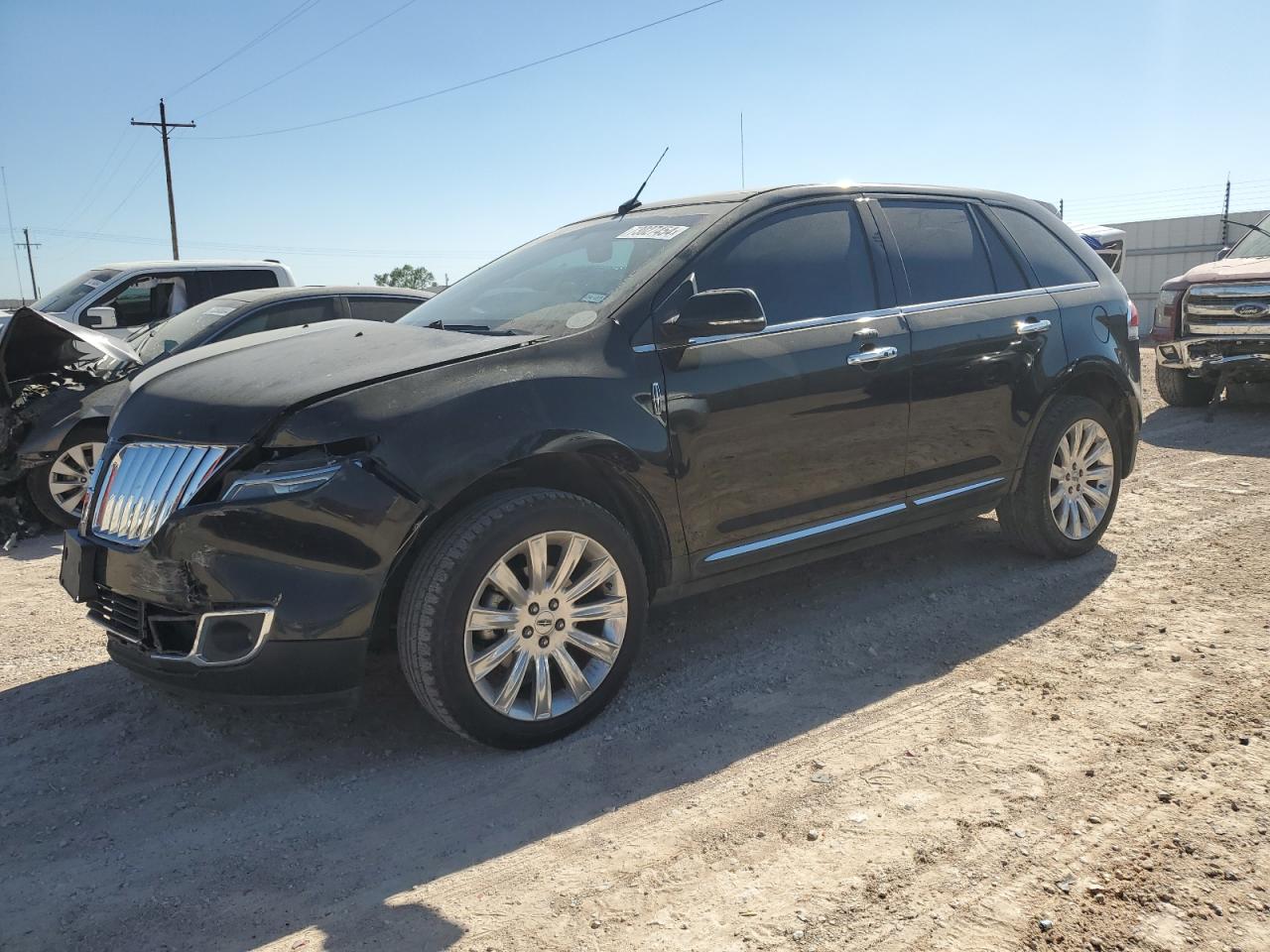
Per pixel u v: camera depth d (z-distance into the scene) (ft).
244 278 34.06
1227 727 10.87
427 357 11.10
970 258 15.81
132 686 13.16
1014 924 7.79
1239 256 33.91
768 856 8.87
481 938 7.93
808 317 13.44
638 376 11.75
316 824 9.75
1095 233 55.72
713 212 13.51
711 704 12.12
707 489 12.32
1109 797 9.55
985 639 13.83
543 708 11.03
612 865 8.87
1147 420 31.53
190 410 10.78
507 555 10.51
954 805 9.54
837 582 16.47
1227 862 8.46
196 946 7.98
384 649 11.66
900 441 14.26
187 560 9.96
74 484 22.45
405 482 10.06
